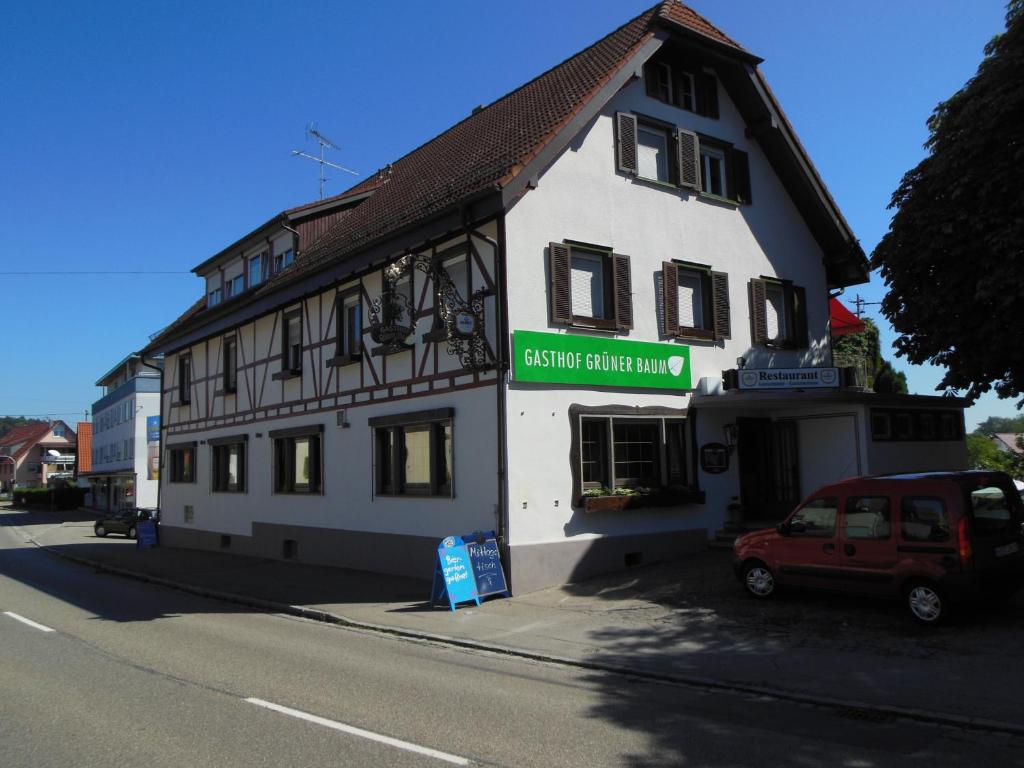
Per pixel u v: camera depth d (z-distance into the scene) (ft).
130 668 26.43
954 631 27.58
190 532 77.30
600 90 44.60
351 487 52.80
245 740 18.49
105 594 47.55
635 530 44.75
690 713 20.86
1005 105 37.27
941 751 17.60
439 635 31.73
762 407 50.78
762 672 24.57
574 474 42.24
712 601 34.81
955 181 39.58
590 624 32.68
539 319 41.96
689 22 50.75
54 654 28.91
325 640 31.96
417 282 47.21
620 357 45.27
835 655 25.96
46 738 18.80
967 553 27.40
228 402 71.51
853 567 30.48
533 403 41.19
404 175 65.82
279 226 67.92
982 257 38.75
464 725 19.69
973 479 28.99
